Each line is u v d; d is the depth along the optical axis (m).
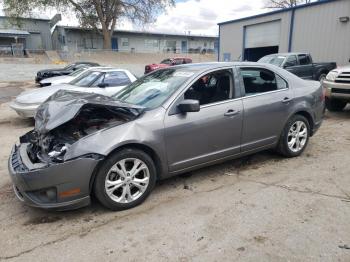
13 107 8.32
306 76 13.33
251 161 5.06
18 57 36.34
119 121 3.72
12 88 19.97
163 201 3.84
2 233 3.29
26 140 4.22
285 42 20.06
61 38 46.84
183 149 3.96
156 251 2.90
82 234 3.22
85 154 3.32
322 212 3.43
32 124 8.70
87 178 3.36
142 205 3.76
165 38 53.28
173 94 3.96
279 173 4.54
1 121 9.21
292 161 5.00
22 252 2.96
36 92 8.41
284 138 4.94
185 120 3.92
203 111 4.07
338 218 3.30
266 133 4.71
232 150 4.41
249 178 4.41
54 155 3.33
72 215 3.59
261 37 21.94
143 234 3.17
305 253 2.78
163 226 3.30
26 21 44.69
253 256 2.77
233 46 24.34
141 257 2.82
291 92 4.95
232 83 4.39
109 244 3.03
